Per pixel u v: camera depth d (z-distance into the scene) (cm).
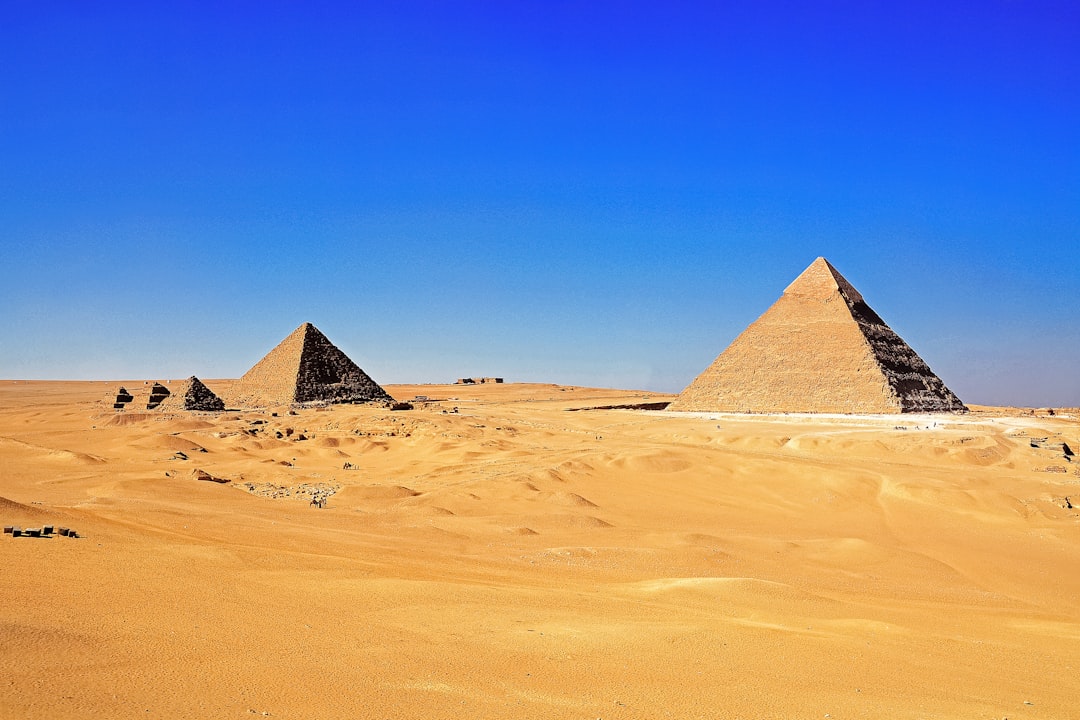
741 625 2377
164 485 5253
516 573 3244
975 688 1922
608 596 2783
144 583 2039
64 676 1324
